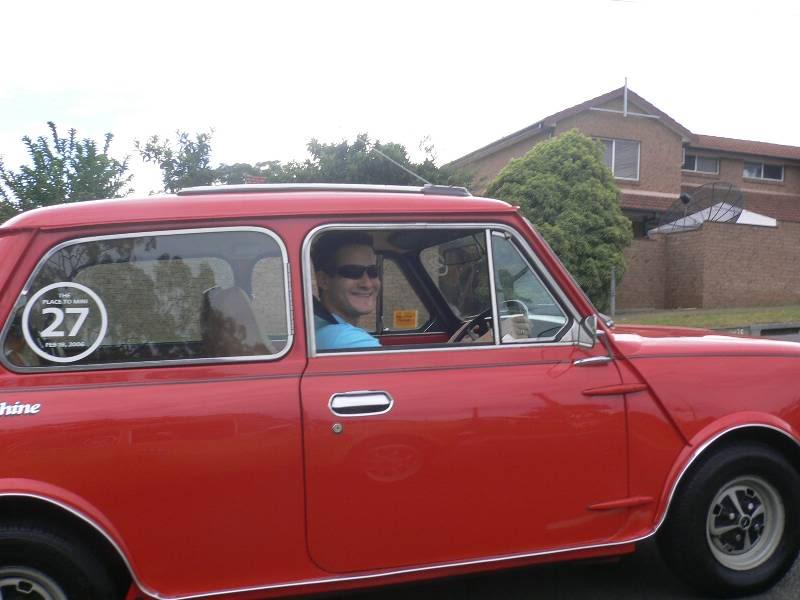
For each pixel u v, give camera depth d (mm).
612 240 16766
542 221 16656
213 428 2717
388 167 16891
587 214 16562
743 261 19375
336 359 2914
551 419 3039
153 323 2824
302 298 2918
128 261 2822
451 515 2934
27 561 2602
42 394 2641
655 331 3936
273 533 2770
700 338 3557
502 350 3098
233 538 2736
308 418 2791
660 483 3184
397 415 2875
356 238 3414
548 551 3061
